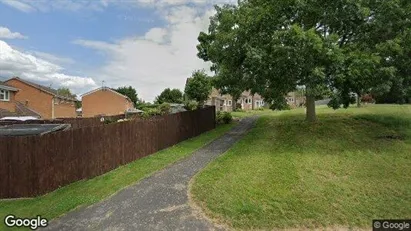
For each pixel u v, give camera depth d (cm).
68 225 648
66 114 4950
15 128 1281
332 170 989
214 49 1719
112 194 821
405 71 1461
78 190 879
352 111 2433
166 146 1547
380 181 878
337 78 1285
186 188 848
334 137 1517
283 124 2100
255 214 673
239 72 1805
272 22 1480
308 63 1309
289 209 696
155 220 660
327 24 1453
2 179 851
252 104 6366
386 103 3031
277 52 1322
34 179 862
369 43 1466
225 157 1216
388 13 1383
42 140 881
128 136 1230
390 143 1361
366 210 693
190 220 657
